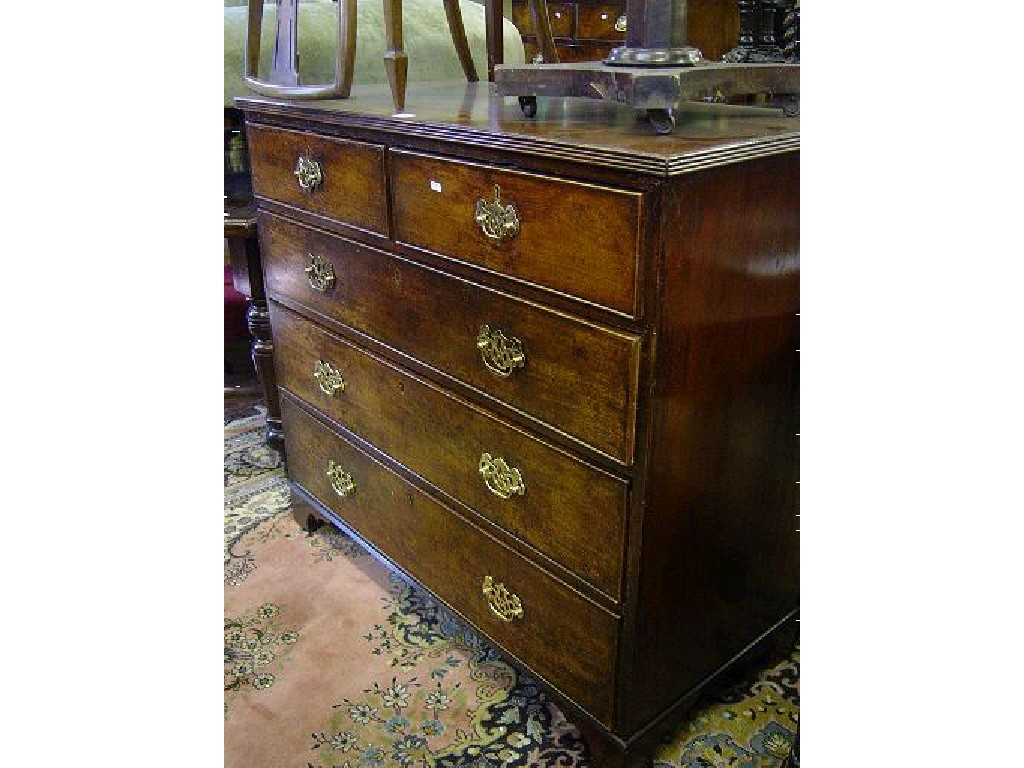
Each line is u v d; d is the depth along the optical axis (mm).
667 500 962
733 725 1216
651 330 855
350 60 1306
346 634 1420
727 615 1166
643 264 836
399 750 1182
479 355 1095
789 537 1222
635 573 970
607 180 845
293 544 1682
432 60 1974
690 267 860
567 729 1218
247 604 1495
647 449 905
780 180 938
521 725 1224
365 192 1206
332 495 1573
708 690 1207
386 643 1399
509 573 1169
